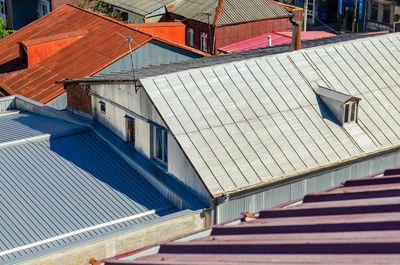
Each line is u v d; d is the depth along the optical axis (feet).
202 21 175.32
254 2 181.78
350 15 240.32
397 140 73.46
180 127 66.39
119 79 75.87
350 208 40.96
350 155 69.67
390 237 33.81
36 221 64.75
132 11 192.24
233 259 36.24
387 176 47.42
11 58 136.15
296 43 82.12
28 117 97.19
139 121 74.38
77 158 77.71
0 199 68.44
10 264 54.39
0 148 79.20
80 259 58.13
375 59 83.46
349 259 31.73
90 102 86.07
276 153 66.90
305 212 43.14
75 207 67.46
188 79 71.67
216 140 66.13
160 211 67.00
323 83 77.25
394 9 216.33
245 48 167.43
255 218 48.19
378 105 77.00
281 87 74.90
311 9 248.93
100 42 129.18
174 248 42.68
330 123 72.79
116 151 78.89
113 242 59.57
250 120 69.51
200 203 64.13
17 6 211.82
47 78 122.52
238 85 73.10
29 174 73.82
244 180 62.95
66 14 148.66
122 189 71.26
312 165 67.05
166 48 126.52
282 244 36.42
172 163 68.85
